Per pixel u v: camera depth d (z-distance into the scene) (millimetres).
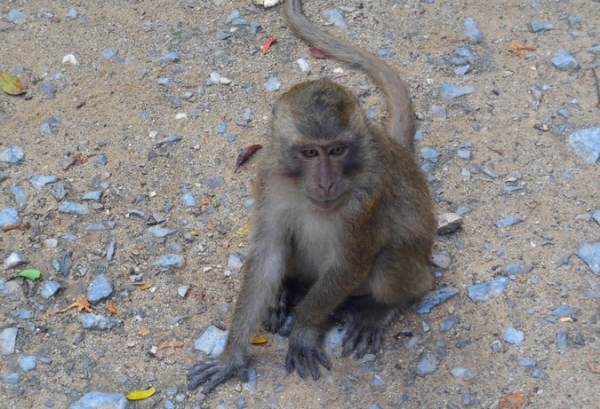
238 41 2160
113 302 1777
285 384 1691
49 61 2113
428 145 1996
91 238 1854
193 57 2131
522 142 1989
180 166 1961
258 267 1735
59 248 1838
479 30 2180
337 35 2184
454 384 1678
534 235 1853
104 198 1909
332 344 1744
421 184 1771
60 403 1663
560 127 2004
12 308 1765
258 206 1728
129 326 1750
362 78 2094
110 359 1713
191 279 1811
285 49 2145
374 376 1695
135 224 1876
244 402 1672
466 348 1717
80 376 1692
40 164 1953
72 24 2182
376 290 1760
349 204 1676
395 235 1730
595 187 1915
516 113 2033
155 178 1942
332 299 1716
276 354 1734
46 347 1722
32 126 2010
